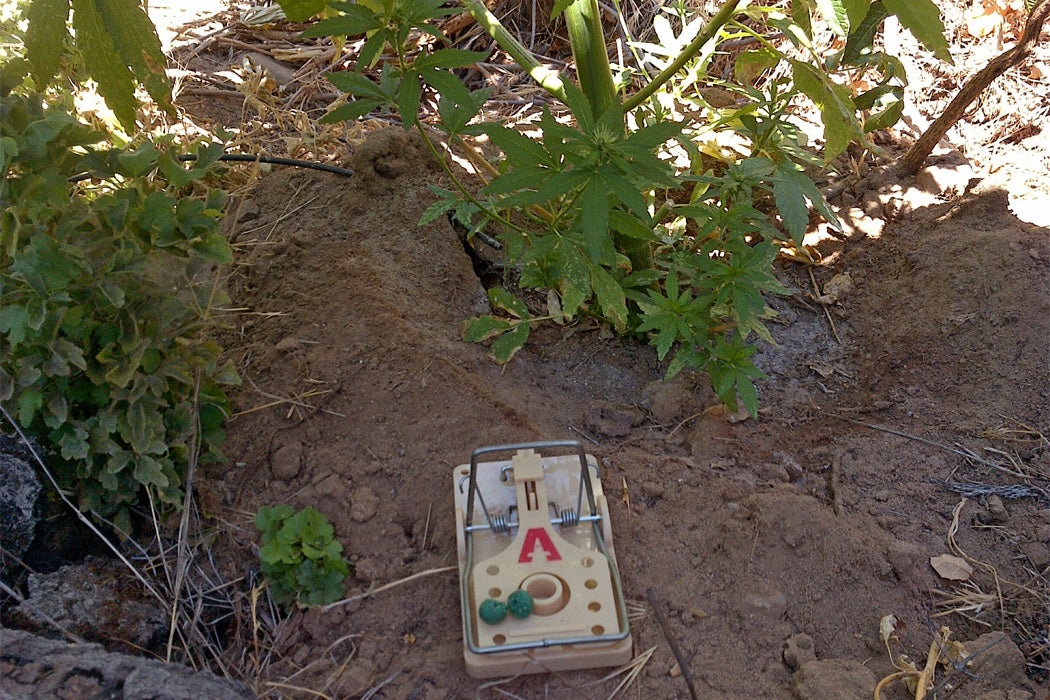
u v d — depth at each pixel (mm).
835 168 820
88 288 510
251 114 889
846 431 632
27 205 498
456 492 536
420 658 490
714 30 573
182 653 501
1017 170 790
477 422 586
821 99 599
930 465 592
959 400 632
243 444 587
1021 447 595
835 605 512
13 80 538
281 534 516
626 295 634
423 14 507
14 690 405
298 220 728
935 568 531
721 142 779
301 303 661
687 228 753
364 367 614
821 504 559
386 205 728
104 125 748
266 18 993
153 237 522
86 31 534
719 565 526
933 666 479
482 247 751
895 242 756
